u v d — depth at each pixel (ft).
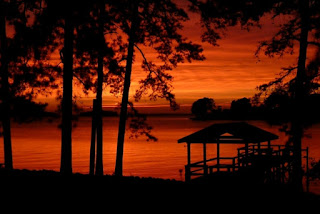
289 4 79.87
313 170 83.71
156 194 58.29
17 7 74.28
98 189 57.11
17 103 77.46
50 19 72.23
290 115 82.12
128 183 63.82
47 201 49.49
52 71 81.00
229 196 65.72
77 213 46.24
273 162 106.32
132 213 48.37
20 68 78.79
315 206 64.75
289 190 82.23
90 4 71.87
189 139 93.04
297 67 82.07
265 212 57.62
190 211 52.34
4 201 48.24
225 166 91.04
